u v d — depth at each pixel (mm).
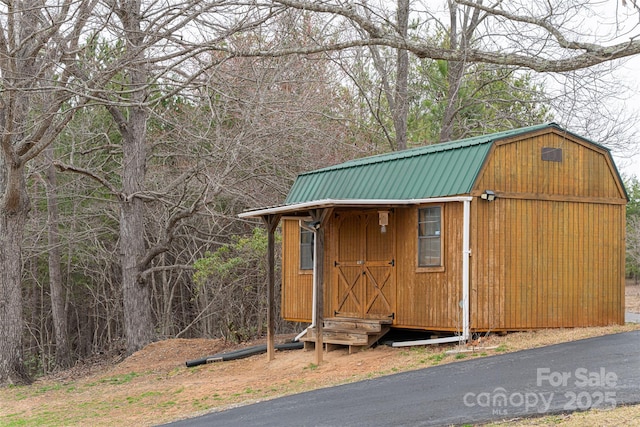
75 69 16969
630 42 10336
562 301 15352
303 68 22172
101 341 35156
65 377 20875
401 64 25953
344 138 25828
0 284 18766
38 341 35750
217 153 20984
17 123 17578
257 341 21703
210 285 26078
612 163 16297
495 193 14492
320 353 15023
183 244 30391
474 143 14906
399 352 14828
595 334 14117
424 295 15102
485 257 14406
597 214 16062
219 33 14828
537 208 15164
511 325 14625
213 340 22562
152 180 25125
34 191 28797
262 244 21297
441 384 11039
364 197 16500
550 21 11953
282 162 23703
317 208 14961
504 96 27188
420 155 16062
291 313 18562
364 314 16438
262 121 22078
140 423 11930
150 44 14891
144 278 23031
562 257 15430
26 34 17047
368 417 9594
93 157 25906
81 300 35688
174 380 16578
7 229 18828
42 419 13422
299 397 11820
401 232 15734
